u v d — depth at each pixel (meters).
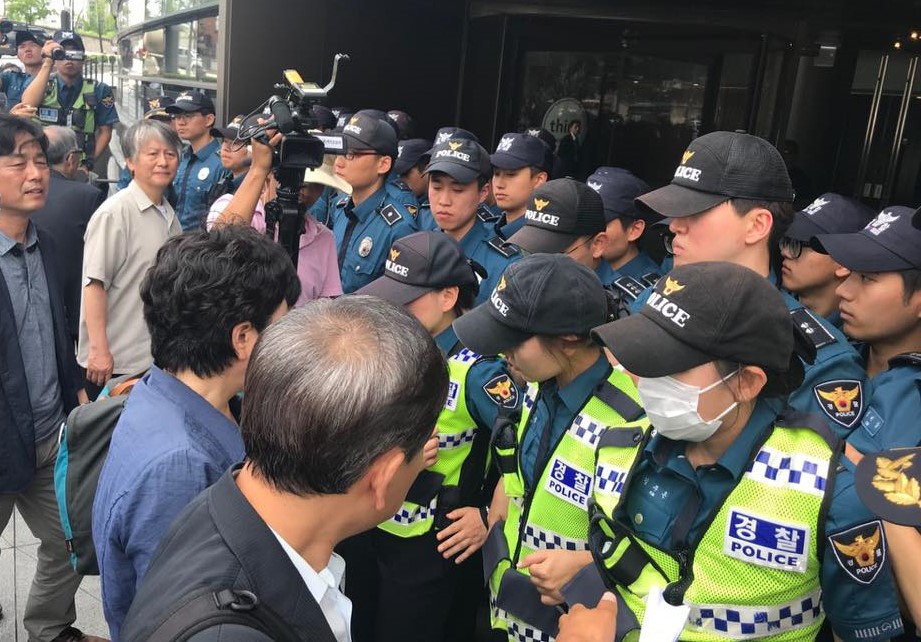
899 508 1.15
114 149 8.88
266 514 1.02
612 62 6.90
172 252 1.49
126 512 1.35
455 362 2.21
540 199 2.91
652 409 1.38
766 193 1.94
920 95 5.96
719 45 6.37
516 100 7.30
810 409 1.87
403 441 1.00
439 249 2.26
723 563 1.39
